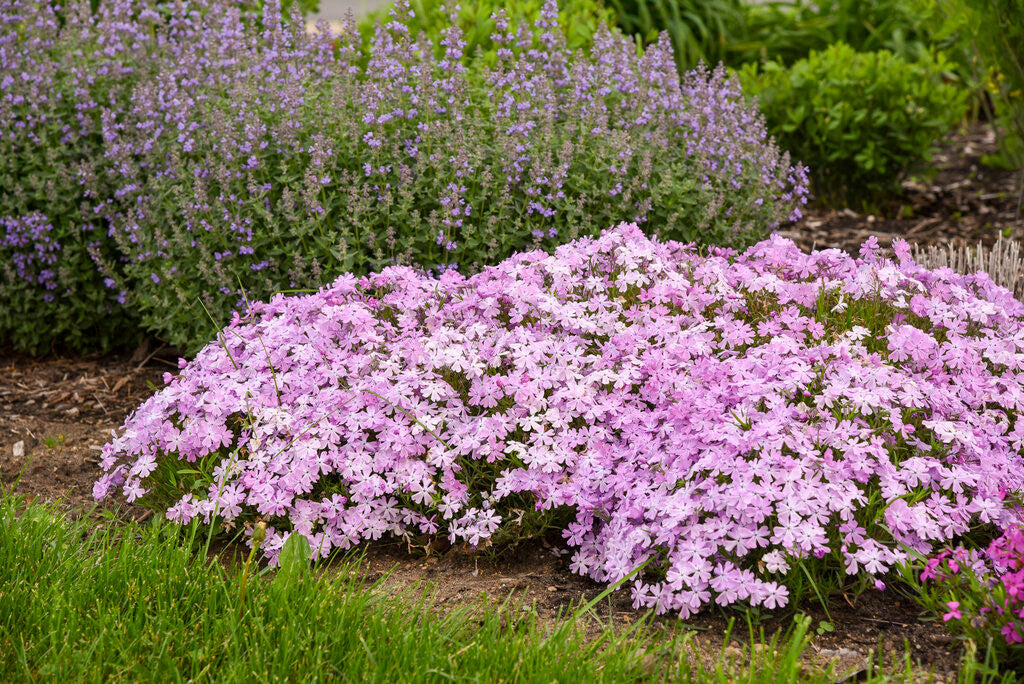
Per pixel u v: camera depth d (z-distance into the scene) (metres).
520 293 3.54
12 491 3.50
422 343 3.43
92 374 5.03
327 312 3.51
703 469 2.88
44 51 5.21
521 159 4.25
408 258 4.20
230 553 3.22
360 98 4.46
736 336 3.36
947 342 3.39
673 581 2.67
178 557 2.90
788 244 4.02
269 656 2.49
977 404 3.22
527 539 3.22
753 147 5.02
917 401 3.00
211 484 3.17
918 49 9.34
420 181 4.29
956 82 9.14
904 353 3.23
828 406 2.99
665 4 8.97
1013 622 2.43
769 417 2.93
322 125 4.49
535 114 4.47
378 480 3.12
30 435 4.27
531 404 3.25
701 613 2.81
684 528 2.76
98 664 2.45
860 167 7.05
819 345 3.27
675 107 4.93
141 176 4.98
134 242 4.78
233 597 2.73
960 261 4.88
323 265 4.39
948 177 7.89
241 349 3.66
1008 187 7.45
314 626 2.60
